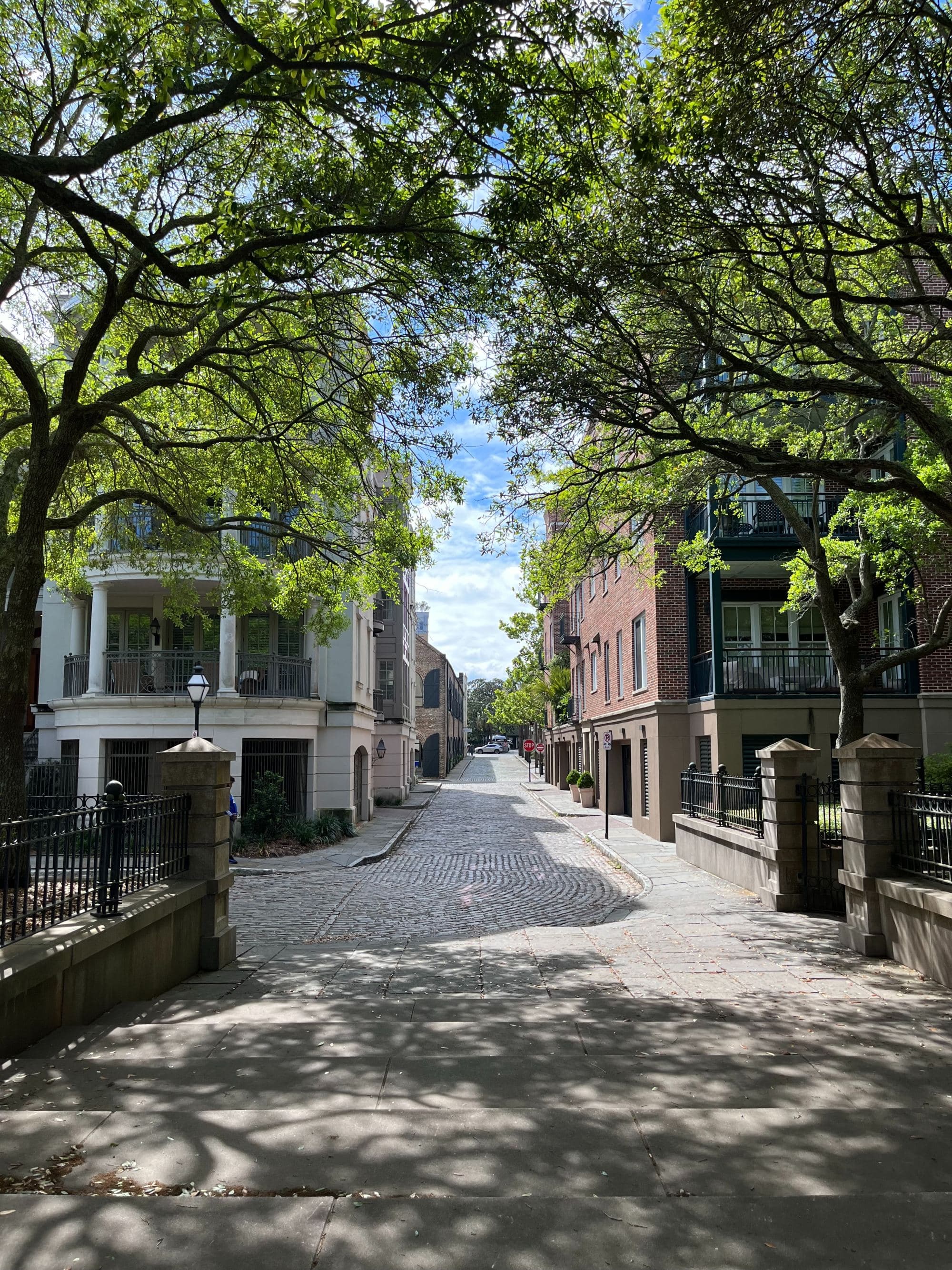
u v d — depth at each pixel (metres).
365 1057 4.75
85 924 6.04
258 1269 2.51
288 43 6.65
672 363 9.30
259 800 20.88
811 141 7.66
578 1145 3.35
